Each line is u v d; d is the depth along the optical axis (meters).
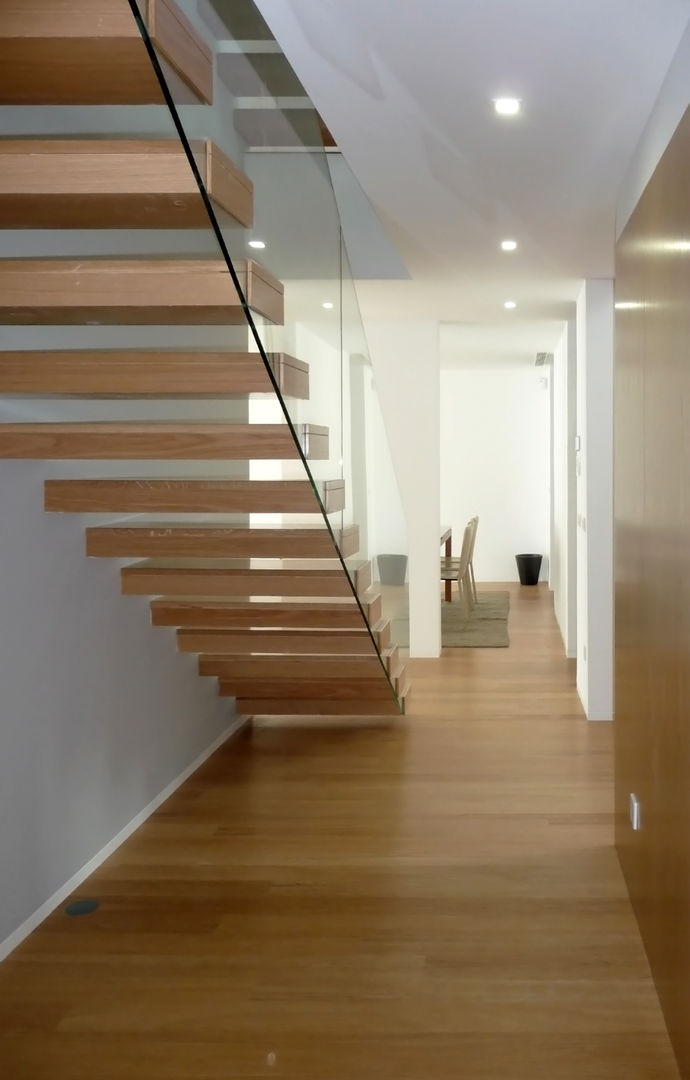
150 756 5.05
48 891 3.88
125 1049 2.92
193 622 5.11
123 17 2.03
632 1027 3.00
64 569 4.07
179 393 3.37
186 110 2.20
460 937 3.62
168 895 4.03
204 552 4.33
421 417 8.77
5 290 2.85
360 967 3.40
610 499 6.68
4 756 3.56
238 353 3.33
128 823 4.73
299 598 5.50
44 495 3.89
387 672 5.80
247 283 2.74
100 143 2.42
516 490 13.98
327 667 6.12
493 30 2.94
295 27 2.95
